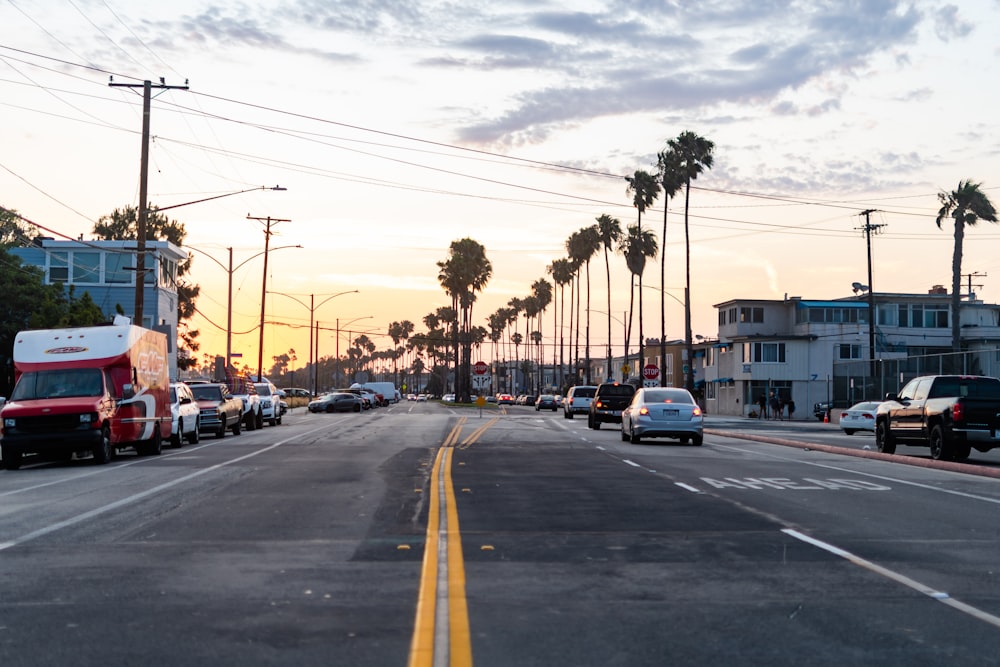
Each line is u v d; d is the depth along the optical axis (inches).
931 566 397.1
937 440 971.9
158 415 1109.1
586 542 450.0
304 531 483.8
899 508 585.9
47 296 1813.5
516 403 5280.5
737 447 1227.9
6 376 1016.2
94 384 984.3
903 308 3334.2
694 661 260.7
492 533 475.8
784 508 577.9
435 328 6860.2
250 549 431.8
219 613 312.0
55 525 514.6
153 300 2388.0
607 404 1704.0
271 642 277.0
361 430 1630.2
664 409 1233.4
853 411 1790.1
